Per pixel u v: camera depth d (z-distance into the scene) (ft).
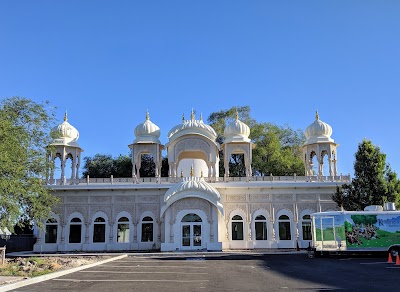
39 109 94.73
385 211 90.79
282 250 114.11
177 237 114.52
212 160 135.54
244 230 121.60
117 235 122.62
